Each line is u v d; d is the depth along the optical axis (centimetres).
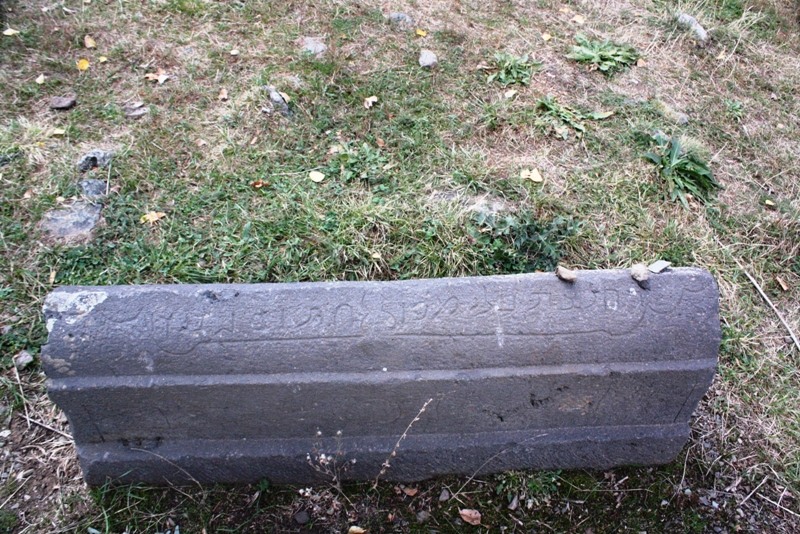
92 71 392
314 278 298
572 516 259
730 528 259
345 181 339
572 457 264
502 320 234
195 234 311
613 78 431
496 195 343
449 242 312
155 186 332
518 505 260
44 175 334
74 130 356
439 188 342
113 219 317
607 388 244
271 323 230
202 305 229
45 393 275
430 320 233
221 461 249
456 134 374
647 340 238
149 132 357
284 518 252
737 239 352
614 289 239
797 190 385
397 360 234
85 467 246
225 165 343
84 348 223
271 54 411
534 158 367
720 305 323
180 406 235
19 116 362
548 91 412
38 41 404
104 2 435
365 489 262
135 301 227
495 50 437
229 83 390
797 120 431
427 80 405
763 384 301
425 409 246
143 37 414
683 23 480
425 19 455
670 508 262
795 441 284
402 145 361
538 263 311
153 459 246
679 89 433
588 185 355
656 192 360
